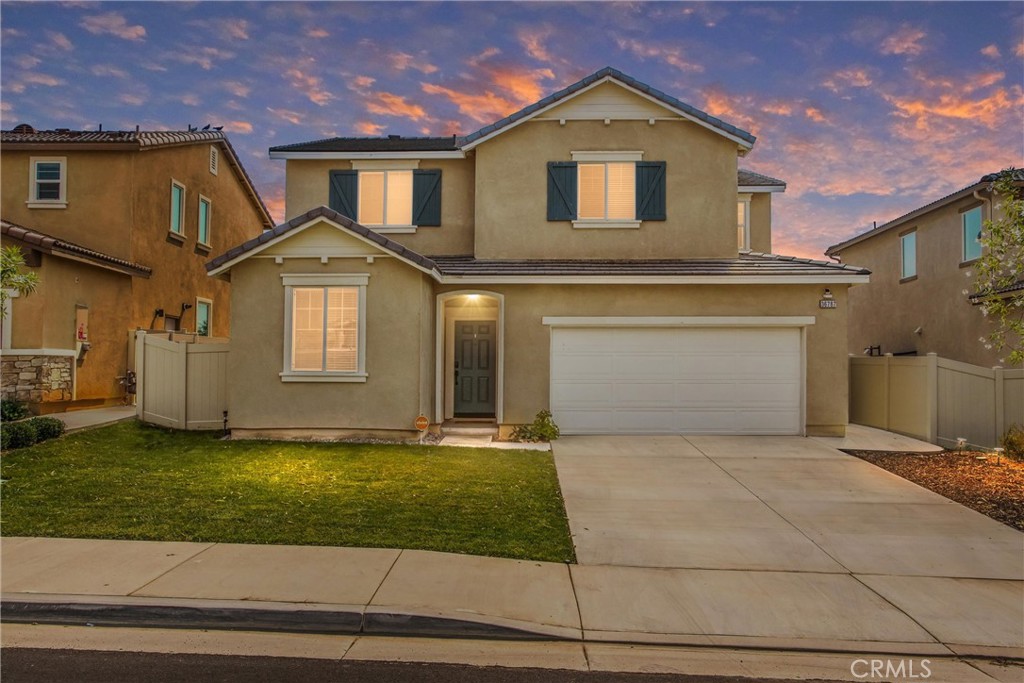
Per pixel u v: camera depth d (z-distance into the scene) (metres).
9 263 8.45
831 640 4.58
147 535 6.14
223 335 21.38
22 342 12.65
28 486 7.64
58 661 4.09
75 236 15.44
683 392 12.55
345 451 10.26
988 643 4.58
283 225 11.12
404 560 5.72
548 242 13.91
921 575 5.78
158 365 12.07
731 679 4.08
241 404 11.32
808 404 12.45
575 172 13.91
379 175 15.05
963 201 15.73
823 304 12.38
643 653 4.41
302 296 11.40
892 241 19.39
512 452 10.70
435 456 10.07
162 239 17.06
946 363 11.84
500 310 12.53
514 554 6.01
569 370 12.56
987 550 6.41
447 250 14.86
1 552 5.62
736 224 13.86
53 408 13.11
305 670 4.05
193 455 9.73
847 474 9.37
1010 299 13.78
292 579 5.20
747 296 12.45
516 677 4.04
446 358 14.03
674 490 8.45
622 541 6.51
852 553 6.29
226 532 6.30
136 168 15.70
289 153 14.94
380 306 11.31
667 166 13.90
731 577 5.66
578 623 4.71
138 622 4.64
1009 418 11.36
